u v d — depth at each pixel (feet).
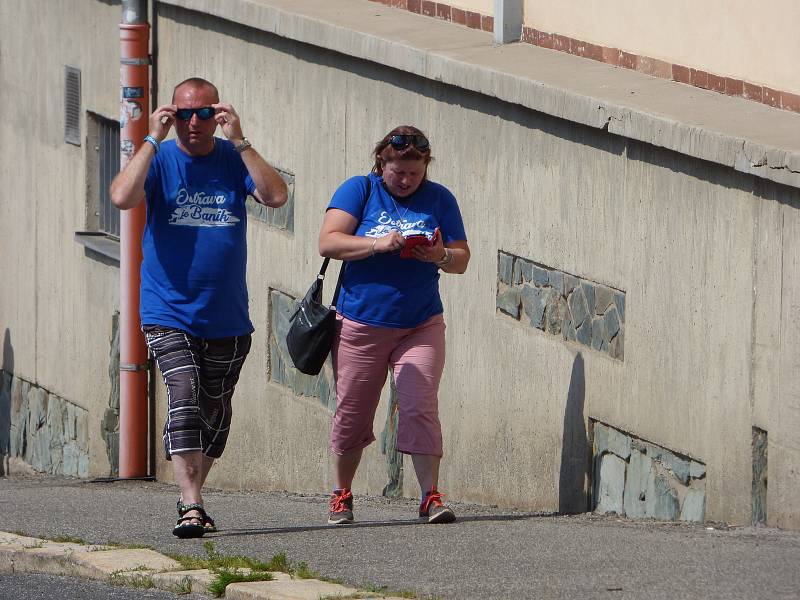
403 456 112.98
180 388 81.46
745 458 82.53
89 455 164.96
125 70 143.23
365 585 65.72
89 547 79.15
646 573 66.08
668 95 94.89
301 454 128.47
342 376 85.92
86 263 163.73
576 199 95.50
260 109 131.85
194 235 81.41
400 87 112.57
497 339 103.81
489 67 102.63
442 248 81.92
